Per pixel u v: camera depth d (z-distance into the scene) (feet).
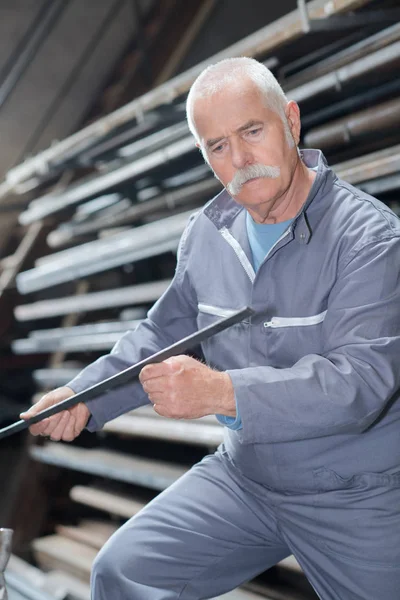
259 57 9.50
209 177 12.62
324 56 9.73
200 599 6.25
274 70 10.14
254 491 6.07
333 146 9.27
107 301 13.55
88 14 18.44
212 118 5.37
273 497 5.90
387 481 5.57
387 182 8.32
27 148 19.38
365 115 8.69
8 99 18.69
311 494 5.72
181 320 6.75
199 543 6.09
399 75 8.50
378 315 5.14
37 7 18.03
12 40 18.25
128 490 13.21
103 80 19.44
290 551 6.45
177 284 6.57
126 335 6.77
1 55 18.37
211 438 10.19
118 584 5.97
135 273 16.55
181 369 4.97
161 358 4.99
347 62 8.88
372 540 5.54
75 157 14.29
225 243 6.14
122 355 6.58
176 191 12.44
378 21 8.56
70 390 6.34
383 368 5.04
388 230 5.35
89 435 14.80
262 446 5.79
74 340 14.15
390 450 5.59
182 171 13.08
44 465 14.94
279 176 5.43
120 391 6.52
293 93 9.30
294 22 8.44
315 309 5.56
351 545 5.59
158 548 6.02
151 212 13.16
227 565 6.25
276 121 5.44
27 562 13.92
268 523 6.06
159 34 16.79
